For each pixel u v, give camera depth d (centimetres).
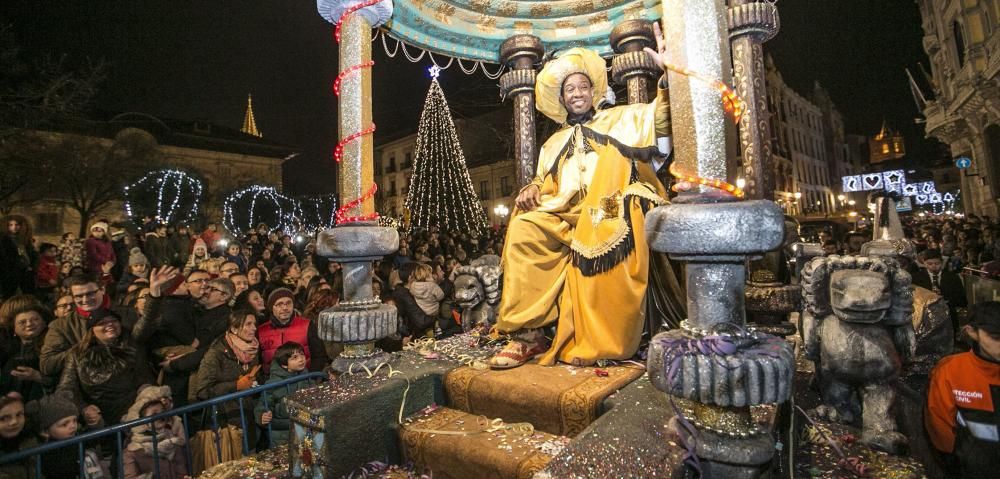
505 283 350
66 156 2169
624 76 502
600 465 187
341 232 340
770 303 365
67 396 342
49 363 375
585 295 323
